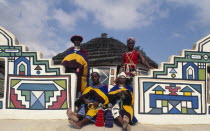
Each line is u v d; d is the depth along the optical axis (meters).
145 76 6.61
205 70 6.84
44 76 6.68
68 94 6.55
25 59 6.77
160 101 6.55
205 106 6.67
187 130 5.93
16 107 6.56
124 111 5.75
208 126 6.29
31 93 6.62
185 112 6.58
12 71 6.73
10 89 6.64
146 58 11.78
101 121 5.64
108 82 9.69
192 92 6.70
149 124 6.34
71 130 5.39
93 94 6.01
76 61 7.04
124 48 11.95
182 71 6.76
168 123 6.45
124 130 5.48
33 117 6.50
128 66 6.98
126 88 6.23
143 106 6.46
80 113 5.71
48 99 6.58
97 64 9.91
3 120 6.34
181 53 6.87
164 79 6.67
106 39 12.62
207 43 6.96
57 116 6.46
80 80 7.02
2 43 6.84
